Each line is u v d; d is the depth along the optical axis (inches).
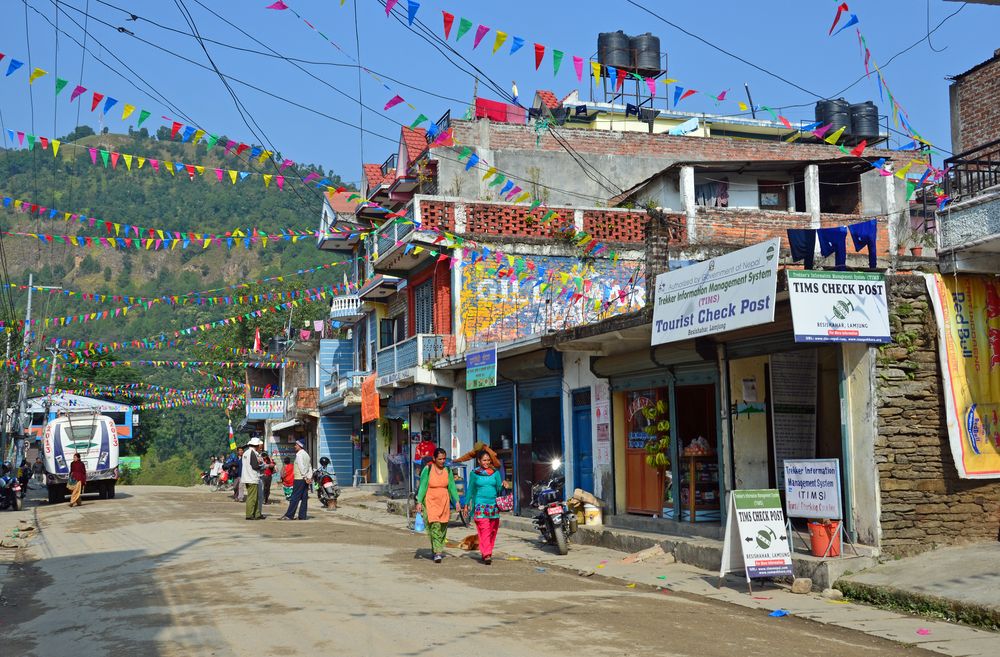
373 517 932.0
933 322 462.0
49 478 1231.5
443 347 892.0
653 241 629.6
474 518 530.6
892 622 351.6
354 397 1365.7
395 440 1355.8
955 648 307.3
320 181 558.3
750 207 952.3
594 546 612.1
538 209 916.6
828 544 433.1
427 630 314.7
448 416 957.2
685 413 598.2
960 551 439.5
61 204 5231.3
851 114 1189.1
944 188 522.9
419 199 899.4
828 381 549.6
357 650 284.2
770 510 422.0
